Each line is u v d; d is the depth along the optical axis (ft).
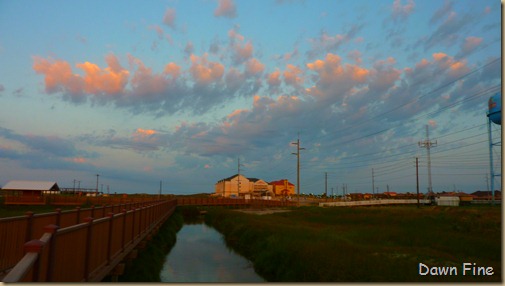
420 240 63.98
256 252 67.10
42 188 231.30
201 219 186.50
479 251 54.85
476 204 242.17
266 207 262.47
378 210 147.23
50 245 20.06
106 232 33.94
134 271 46.32
